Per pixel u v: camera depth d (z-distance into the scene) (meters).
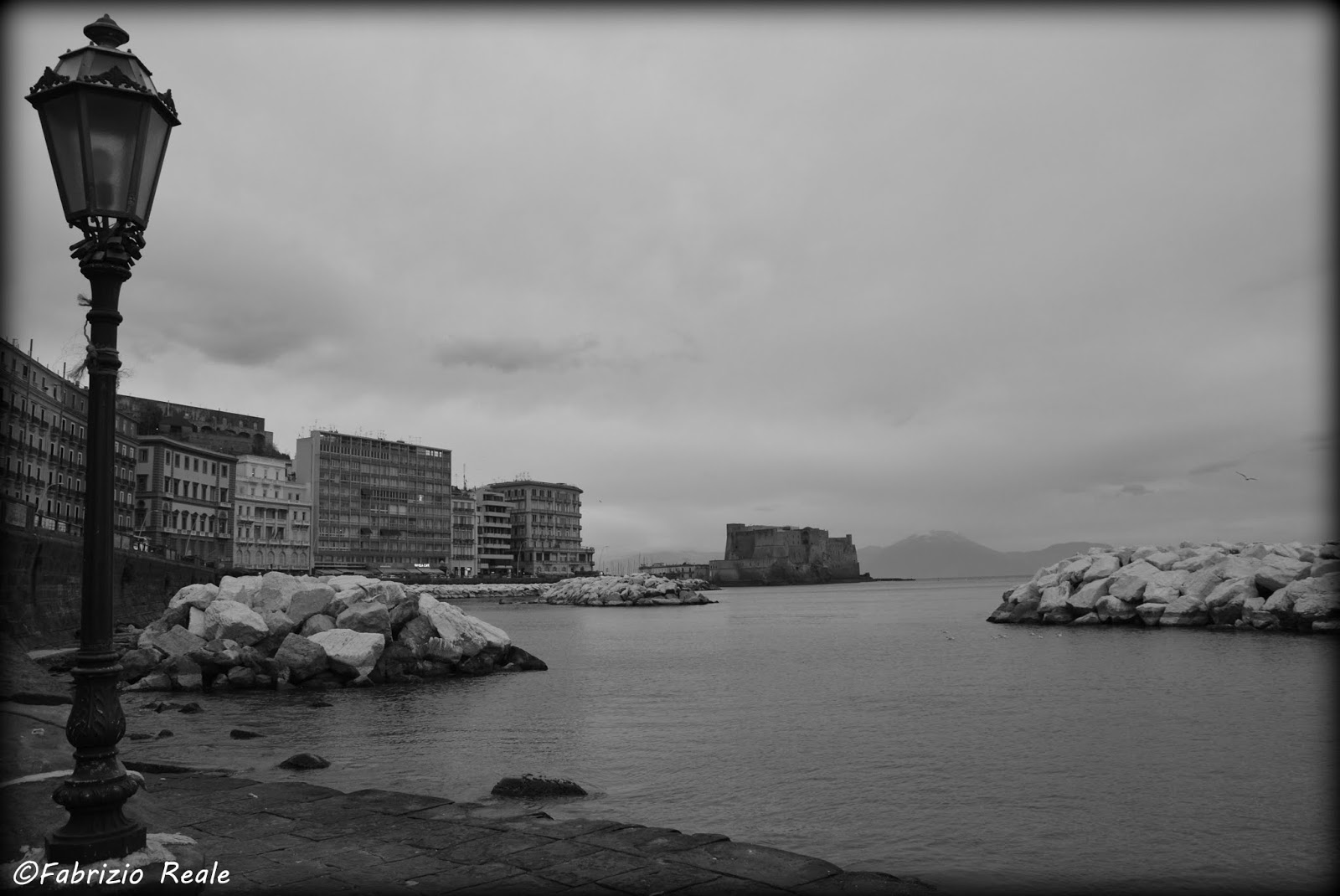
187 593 43.72
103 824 7.07
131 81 7.16
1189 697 33.75
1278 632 60.75
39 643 48.03
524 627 101.31
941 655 55.44
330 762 22.02
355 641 41.59
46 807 9.38
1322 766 21.34
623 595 173.12
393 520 185.75
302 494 163.00
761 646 67.06
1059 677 41.69
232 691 38.25
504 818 10.74
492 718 30.55
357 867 8.75
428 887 8.17
